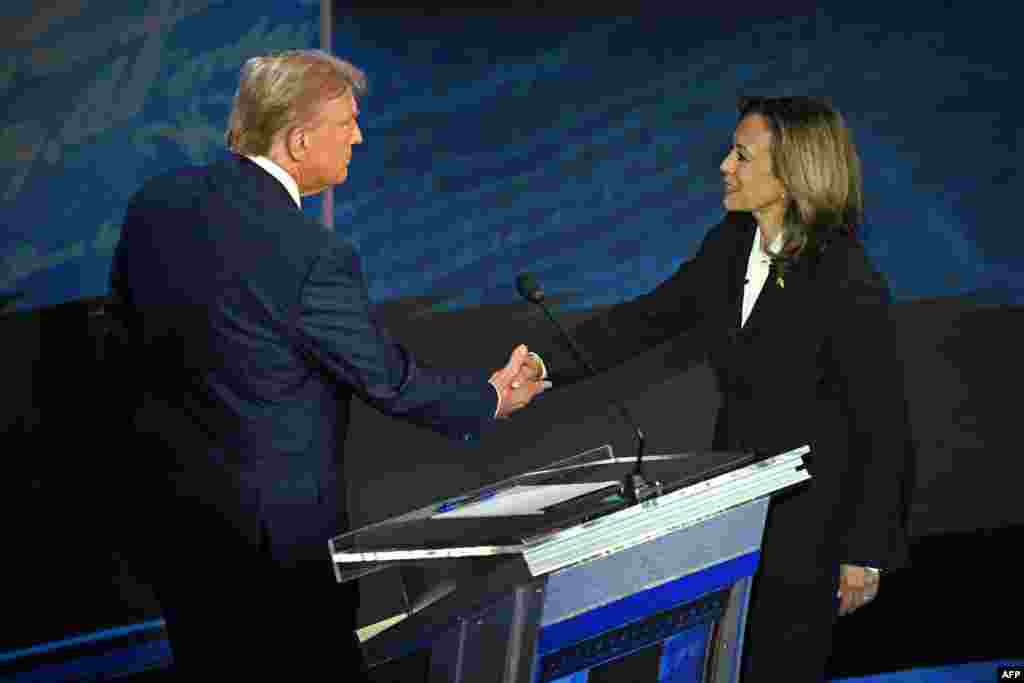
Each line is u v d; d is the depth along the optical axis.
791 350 9.17
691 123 26.91
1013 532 15.91
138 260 8.64
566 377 10.95
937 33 28.94
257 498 8.47
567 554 6.34
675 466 7.55
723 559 7.36
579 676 7.02
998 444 18.22
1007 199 26.14
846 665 12.90
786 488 7.54
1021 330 21.98
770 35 28.70
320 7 14.31
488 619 6.58
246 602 8.65
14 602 13.12
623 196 25.50
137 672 12.47
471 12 27.61
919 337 21.62
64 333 13.54
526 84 27.17
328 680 8.85
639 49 28.14
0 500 13.59
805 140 9.11
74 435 13.58
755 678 9.19
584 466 8.21
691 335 20.16
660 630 7.30
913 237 24.98
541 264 23.98
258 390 8.45
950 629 13.66
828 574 9.09
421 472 17.53
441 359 21.03
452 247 24.12
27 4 12.85
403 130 26.03
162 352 8.62
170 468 8.66
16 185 13.14
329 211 15.72
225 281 8.37
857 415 9.05
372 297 22.88
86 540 13.64
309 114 8.70
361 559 6.61
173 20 13.56
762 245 9.77
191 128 13.88
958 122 27.64
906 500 9.12
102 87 13.34
